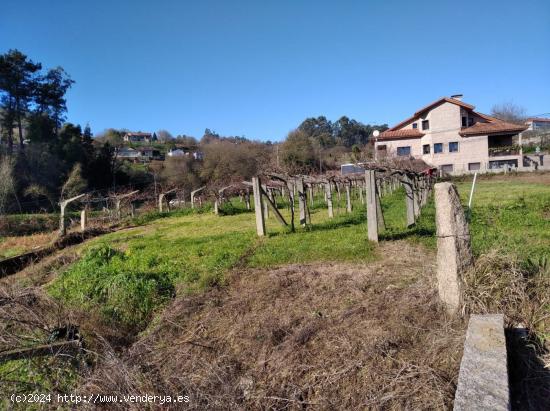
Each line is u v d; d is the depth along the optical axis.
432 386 3.52
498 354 3.30
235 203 29.83
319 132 99.62
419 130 49.38
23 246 18.53
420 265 6.98
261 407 3.90
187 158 51.69
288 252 9.23
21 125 47.12
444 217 4.66
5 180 32.12
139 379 4.35
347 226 12.60
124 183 48.91
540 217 10.90
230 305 6.20
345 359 4.23
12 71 45.00
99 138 68.12
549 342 3.76
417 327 4.48
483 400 2.78
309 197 29.08
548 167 42.78
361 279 6.58
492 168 45.50
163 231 17.95
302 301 6.02
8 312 5.20
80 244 17.20
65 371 4.69
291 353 4.55
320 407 3.73
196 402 3.98
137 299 6.87
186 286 7.50
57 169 40.84
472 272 4.58
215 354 4.95
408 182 11.46
